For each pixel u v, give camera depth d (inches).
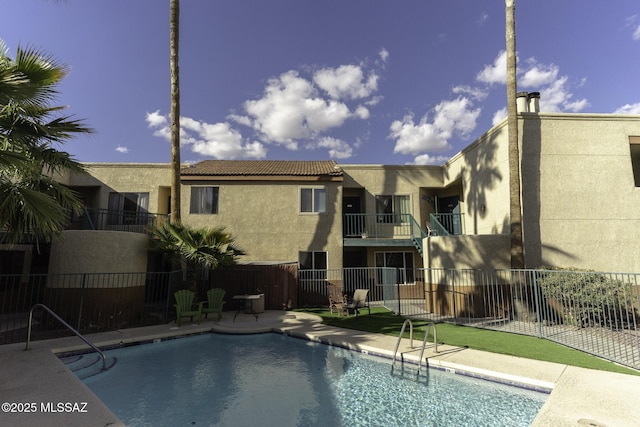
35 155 278.4
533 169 476.7
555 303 411.2
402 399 220.4
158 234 464.1
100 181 695.1
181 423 188.2
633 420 163.3
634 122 488.7
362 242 660.7
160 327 398.6
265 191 661.3
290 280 582.2
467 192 623.5
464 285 478.3
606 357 265.9
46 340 320.5
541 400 213.5
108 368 278.1
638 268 464.1
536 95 542.3
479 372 243.3
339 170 692.1
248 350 338.0
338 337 351.3
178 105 535.5
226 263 479.5
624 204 474.6
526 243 464.1
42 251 573.3
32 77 273.7
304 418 195.0
